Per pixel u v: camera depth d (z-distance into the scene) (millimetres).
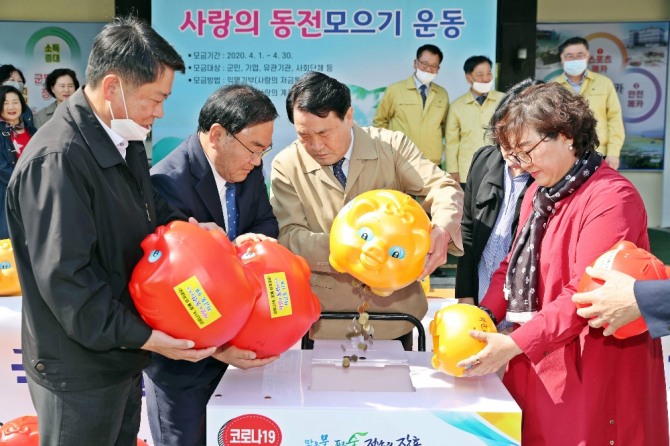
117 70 1652
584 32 7824
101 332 1565
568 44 6617
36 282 1603
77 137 1653
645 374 1720
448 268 6020
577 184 1719
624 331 1570
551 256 1757
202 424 2092
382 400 1557
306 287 1689
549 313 1631
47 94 7129
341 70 5312
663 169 7992
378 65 5312
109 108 1687
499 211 2543
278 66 5273
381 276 1654
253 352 1672
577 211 1715
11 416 2592
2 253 2832
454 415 1500
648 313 1486
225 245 1563
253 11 5211
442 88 5355
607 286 1525
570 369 1707
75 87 6750
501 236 2512
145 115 1723
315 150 2135
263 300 1629
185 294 1486
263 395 1581
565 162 1720
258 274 1642
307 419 1500
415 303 2375
